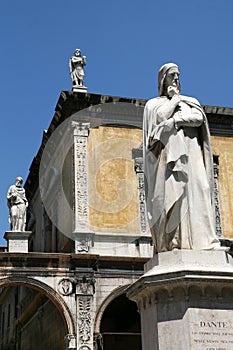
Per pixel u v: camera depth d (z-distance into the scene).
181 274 6.64
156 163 7.54
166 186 7.27
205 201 7.36
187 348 6.45
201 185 7.40
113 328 26.70
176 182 7.25
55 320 25.78
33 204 33.69
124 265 23.39
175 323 6.63
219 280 6.65
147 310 7.06
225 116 27.39
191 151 7.50
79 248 23.42
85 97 25.50
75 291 22.70
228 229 25.67
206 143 7.66
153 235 7.48
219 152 27.03
